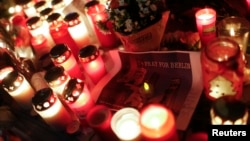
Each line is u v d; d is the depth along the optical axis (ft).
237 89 3.23
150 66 4.33
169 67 4.12
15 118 4.76
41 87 4.74
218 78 3.13
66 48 4.57
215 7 4.76
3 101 5.26
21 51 5.63
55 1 5.92
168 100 3.82
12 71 4.64
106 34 4.99
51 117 3.92
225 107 2.71
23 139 4.42
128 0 4.22
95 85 4.61
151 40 4.42
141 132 2.93
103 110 3.44
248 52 3.88
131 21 4.21
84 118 3.91
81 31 5.16
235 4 4.65
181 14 4.94
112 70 4.66
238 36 3.65
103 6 5.08
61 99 4.20
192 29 4.66
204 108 3.57
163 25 4.69
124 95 4.16
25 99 4.64
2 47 5.37
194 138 3.26
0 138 4.45
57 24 5.16
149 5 4.21
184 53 3.84
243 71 3.35
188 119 3.49
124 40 4.52
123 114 3.31
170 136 2.73
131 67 4.54
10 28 5.81
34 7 6.54
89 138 3.87
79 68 4.75
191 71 3.91
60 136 4.09
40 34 5.61
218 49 3.13
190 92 3.80
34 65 5.45
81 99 3.75
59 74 4.00
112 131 3.38
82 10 5.76
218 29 3.89
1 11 6.93
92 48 4.47
